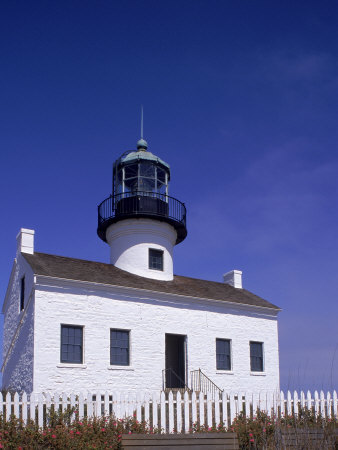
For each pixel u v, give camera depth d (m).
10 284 25.06
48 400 14.50
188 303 24.95
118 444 13.12
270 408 16.05
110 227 27.95
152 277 26.73
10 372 23.05
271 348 27.41
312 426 13.96
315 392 16.97
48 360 20.55
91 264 25.42
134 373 22.48
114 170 28.81
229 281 30.45
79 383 21.03
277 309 27.98
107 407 14.97
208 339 25.17
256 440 13.28
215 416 15.39
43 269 21.77
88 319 21.88
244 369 26.03
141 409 15.67
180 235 29.31
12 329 23.67
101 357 21.81
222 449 11.63
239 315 26.66
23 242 23.84
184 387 23.92
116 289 22.86
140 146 29.34
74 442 13.01
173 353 25.33
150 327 23.44
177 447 11.58
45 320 20.86
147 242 27.16
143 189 27.94
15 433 13.01
